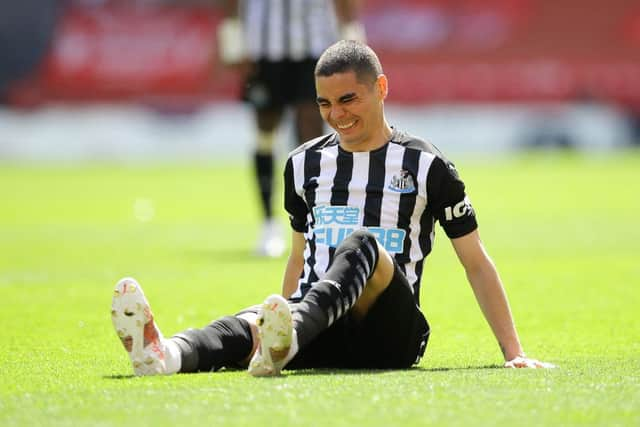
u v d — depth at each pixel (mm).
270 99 29906
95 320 19172
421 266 13906
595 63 82938
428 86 81875
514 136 82875
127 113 79312
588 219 41500
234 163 76438
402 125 81438
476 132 82312
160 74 79562
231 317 12867
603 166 71625
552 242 33188
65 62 78375
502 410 10188
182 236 36375
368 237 12328
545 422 9797
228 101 80250
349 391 10914
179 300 21672
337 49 13719
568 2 82250
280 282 24219
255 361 11734
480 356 15352
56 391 11438
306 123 30156
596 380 11688
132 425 9812
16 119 78062
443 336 17578
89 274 26125
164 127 79812
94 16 78625
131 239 35344
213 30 79750
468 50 82062
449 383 11359
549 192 54156
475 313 20156
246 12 30312
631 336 17484
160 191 56406
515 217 42406
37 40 77938
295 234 14602
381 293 12602
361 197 13859
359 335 12883
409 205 13781
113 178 64812
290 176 14375
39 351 15656
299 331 11789
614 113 83312
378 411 10133
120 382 11781
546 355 15547
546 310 20438
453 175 13820
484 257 13922
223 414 10109
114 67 79062
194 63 79750
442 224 13977
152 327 11945
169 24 79375
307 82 29875
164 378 11820
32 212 46281
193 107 79875
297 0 29781
